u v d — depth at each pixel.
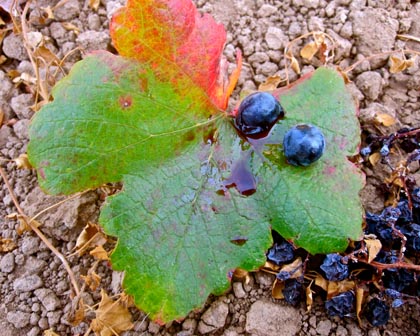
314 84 0.19
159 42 0.18
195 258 0.18
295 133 0.18
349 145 0.19
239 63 0.19
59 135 0.18
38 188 0.22
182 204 0.18
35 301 0.21
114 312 0.20
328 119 0.19
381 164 0.22
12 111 0.24
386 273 0.20
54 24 0.24
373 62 0.23
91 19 0.25
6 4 0.24
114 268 0.18
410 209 0.20
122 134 0.18
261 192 0.19
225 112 0.19
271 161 0.19
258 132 0.19
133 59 0.18
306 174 0.18
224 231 0.18
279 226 0.18
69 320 0.20
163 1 0.17
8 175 0.23
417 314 0.20
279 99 0.19
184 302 0.18
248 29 0.24
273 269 0.20
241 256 0.18
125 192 0.18
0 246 0.22
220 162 0.19
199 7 0.25
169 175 0.18
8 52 0.24
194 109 0.19
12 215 0.21
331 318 0.20
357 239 0.18
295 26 0.24
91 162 0.18
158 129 0.18
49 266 0.22
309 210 0.18
